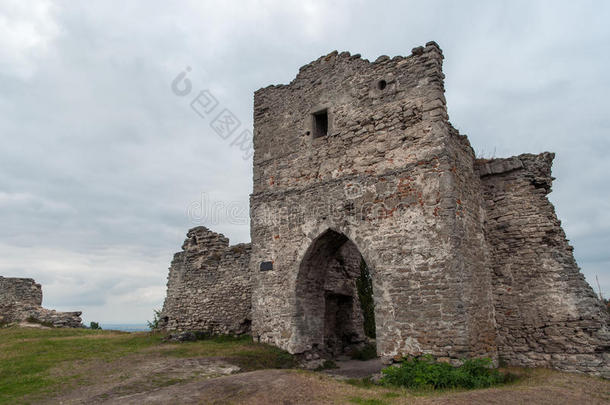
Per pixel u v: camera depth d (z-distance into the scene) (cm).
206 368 959
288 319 1206
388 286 1038
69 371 912
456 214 990
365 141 1160
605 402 698
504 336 1062
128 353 1106
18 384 813
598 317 978
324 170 1228
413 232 1023
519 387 788
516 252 1100
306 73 1346
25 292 2134
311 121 1297
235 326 1476
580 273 1033
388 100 1141
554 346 1005
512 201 1140
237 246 1597
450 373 856
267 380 818
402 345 988
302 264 1221
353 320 1575
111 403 697
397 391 802
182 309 1673
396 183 1076
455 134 1091
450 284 947
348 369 1207
